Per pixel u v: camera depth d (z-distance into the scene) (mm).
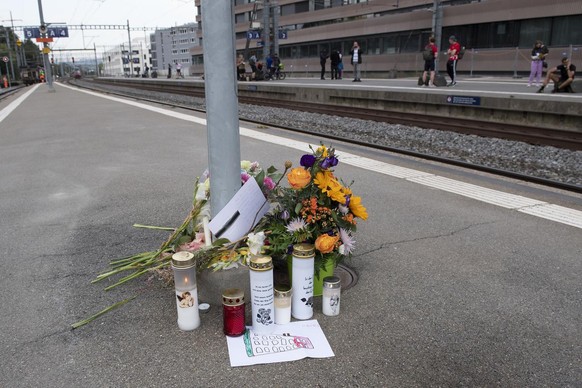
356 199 3584
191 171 7641
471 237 4742
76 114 17703
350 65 52312
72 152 9516
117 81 55344
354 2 56500
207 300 3518
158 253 3926
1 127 14227
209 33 3469
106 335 3088
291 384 2645
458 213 5496
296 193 3631
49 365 2791
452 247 4492
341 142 11000
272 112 18844
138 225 4594
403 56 44469
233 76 3561
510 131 11250
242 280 3447
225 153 3629
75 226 5066
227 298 3008
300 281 3240
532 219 5297
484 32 38656
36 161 8656
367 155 9141
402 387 2625
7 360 2832
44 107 21953
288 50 67125
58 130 13031
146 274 3916
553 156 9570
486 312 3359
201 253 3512
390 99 15523
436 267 4070
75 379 2672
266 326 3092
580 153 9500
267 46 37500
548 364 2809
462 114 13352
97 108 20375
